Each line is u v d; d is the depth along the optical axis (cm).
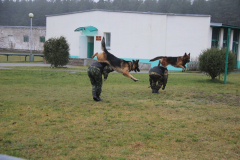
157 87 1116
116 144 508
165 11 6431
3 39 4512
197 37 2522
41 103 849
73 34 2908
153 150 484
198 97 1039
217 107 854
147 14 2545
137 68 856
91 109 784
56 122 641
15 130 573
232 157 461
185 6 5962
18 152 455
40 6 7725
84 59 2658
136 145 504
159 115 730
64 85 1310
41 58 3759
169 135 565
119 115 720
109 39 2719
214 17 5425
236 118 715
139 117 702
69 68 2228
